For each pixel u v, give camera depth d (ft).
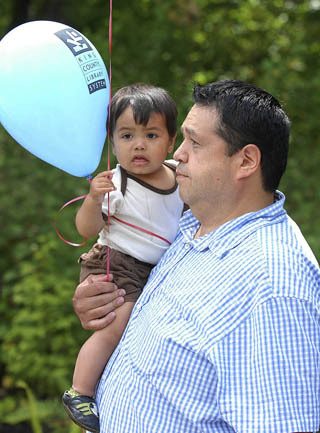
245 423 8.17
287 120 9.06
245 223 8.95
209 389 8.54
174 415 8.75
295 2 34.45
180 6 33.30
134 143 10.21
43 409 22.41
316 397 8.25
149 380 8.87
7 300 26.17
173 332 8.74
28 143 10.12
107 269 10.41
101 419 9.70
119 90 10.47
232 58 34.40
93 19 35.22
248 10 35.01
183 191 9.19
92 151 10.21
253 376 8.20
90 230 10.30
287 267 8.41
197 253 9.18
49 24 10.09
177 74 33.22
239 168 8.90
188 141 9.16
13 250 26.23
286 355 8.15
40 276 24.06
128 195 10.39
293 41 31.96
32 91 9.71
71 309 23.56
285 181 25.09
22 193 26.81
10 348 24.11
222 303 8.50
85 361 10.37
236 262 8.66
